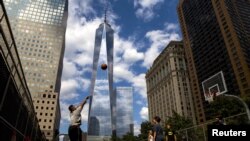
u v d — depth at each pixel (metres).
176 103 135.12
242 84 91.62
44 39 141.75
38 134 23.73
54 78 132.12
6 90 9.20
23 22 142.75
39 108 116.38
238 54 96.25
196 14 132.50
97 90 194.25
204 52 120.50
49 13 152.00
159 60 169.38
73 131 7.61
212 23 116.19
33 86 126.62
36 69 131.38
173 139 13.04
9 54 9.29
